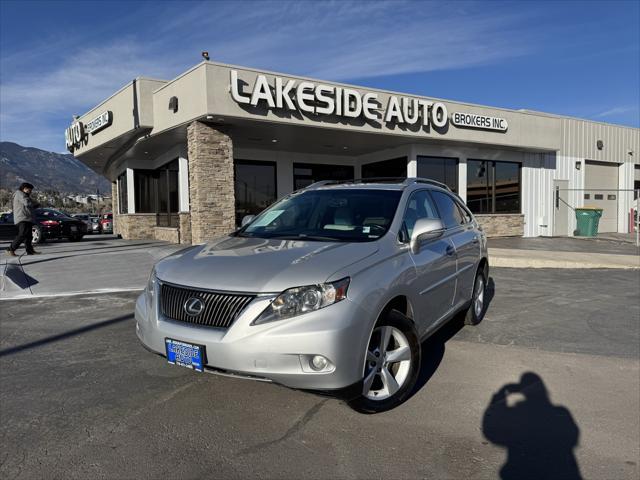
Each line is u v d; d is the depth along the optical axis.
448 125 15.93
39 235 18.66
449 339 5.37
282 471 2.79
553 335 5.53
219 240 4.32
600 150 21.47
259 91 11.86
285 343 2.93
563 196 20.41
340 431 3.26
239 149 17.00
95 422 3.39
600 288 8.47
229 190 12.72
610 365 4.56
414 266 3.80
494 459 2.95
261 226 4.57
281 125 12.80
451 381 4.16
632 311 6.70
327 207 4.48
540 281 9.24
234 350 2.98
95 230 40.03
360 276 3.24
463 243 5.10
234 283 3.15
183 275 3.41
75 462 2.88
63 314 6.53
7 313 6.61
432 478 2.74
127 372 4.35
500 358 4.74
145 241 17.64
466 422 3.41
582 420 3.46
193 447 3.05
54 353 4.90
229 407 3.62
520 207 19.58
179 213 15.44
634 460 2.95
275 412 3.54
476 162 18.44
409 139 15.64
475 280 5.70
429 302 4.11
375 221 4.10
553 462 2.92
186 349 3.17
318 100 12.84
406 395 3.63
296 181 18.48
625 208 22.69
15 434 3.22
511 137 17.70
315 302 3.00
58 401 3.73
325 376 2.97
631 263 10.94
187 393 3.87
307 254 3.43
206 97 11.41
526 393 3.92
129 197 19.53
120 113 15.16
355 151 18.36
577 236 19.73
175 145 15.88
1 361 4.67
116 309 6.82
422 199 4.81
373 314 3.19
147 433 3.23
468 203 18.23
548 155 20.00
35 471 2.78
